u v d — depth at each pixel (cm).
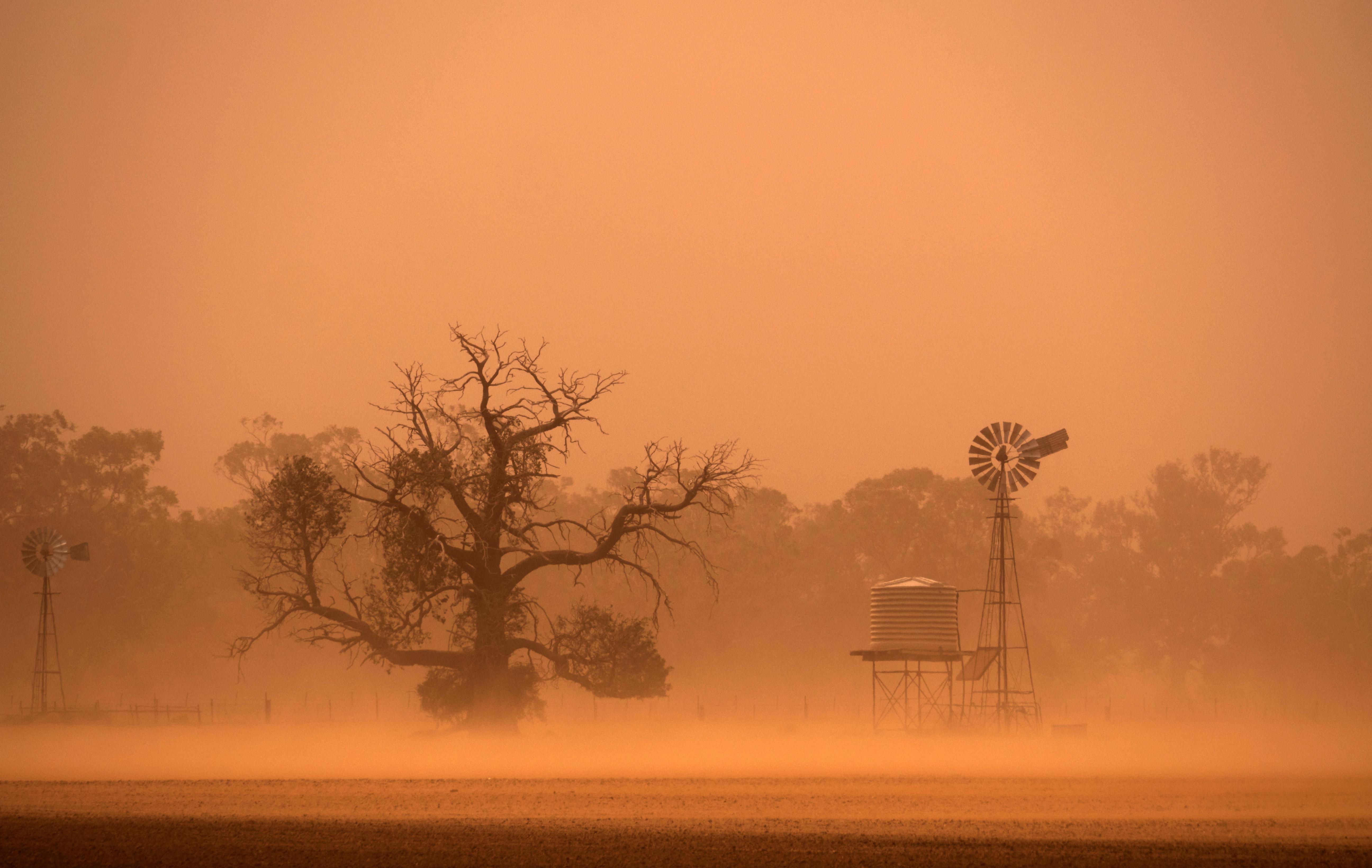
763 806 11256
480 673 18975
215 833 9594
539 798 11819
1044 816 10644
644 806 11262
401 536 19275
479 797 11969
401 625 19462
